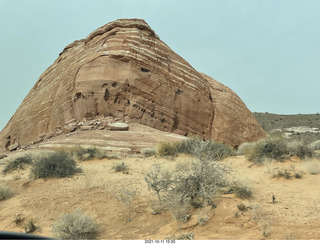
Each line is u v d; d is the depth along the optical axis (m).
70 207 8.60
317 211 6.50
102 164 15.16
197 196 7.62
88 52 36.91
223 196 7.75
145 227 6.86
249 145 18.33
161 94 34.19
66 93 34.22
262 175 10.19
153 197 8.56
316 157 12.48
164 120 33.88
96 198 8.95
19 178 12.76
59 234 6.82
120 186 9.89
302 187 8.45
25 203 9.36
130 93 32.38
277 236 5.49
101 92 31.77
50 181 11.66
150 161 15.03
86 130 28.92
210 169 8.14
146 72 34.06
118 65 33.16
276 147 12.49
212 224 6.37
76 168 13.08
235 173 10.59
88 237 6.77
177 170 10.86
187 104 36.09
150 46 36.66
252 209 6.77
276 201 7.38
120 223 7.38
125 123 29.95
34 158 15.57
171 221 6.86
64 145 24.11
